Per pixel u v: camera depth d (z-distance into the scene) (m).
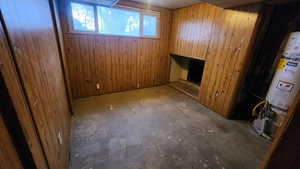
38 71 0.91
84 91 3.16
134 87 3.88
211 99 2.81
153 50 3.80
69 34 2.64
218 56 2.58
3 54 0.48
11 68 0.53
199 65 3.97
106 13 2.90
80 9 2.63
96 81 3.23
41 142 0.77
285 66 1.84
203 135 2.06
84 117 2.40
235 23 2.22
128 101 3.10
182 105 3.01
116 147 1.77
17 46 0.61
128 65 3.55
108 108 2.75
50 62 1.31
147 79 4.03
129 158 1.62
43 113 0.89
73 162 1.53
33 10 0.92
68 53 2.73
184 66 4.39
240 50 2.20
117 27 3.11
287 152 0.63
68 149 1.63
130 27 3.27
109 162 1.55
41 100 0.89
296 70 1.73
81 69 2.97
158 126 2.23
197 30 3.01
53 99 1.25
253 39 2.05
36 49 0.92
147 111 2.69
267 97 2.11
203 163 1.59
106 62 3.22
